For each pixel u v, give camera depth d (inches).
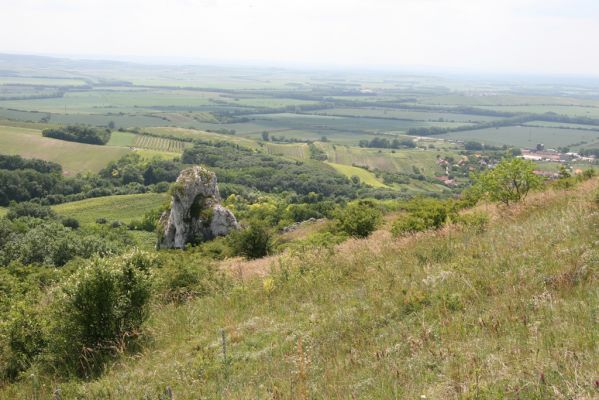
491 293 328.8
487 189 779.4
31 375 363.3
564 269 323.9
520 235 439.5
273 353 326.6
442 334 280.1
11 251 1676.9
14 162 4662.9
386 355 273.6
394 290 382.0
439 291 350.3
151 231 3265.3
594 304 261.7
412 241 564.7
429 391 212.1
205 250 1167.6
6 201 3924.7
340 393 234.7
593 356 205.3
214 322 440.8
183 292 579.8
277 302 459.2
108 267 417.4
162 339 420.8
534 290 306.5
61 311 405.1
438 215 676.1
